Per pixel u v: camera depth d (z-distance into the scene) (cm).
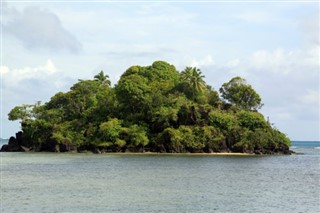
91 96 19162
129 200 5300
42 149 18225
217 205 5044
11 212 4534
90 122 18138
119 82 18612
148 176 8056
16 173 8600
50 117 18525
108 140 16912
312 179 8025
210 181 7362
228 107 18338
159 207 4884
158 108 17425
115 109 18238
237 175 8494
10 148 18838
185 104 17262
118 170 9256
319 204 5178
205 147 16338
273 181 7588
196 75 18638
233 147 16562
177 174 8462
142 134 16650
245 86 18550
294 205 5097
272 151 17075
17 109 18825
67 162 11575
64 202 5122
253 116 17150
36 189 6200
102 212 4584
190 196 5656
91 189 6238
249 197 5644
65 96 18962
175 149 16238
